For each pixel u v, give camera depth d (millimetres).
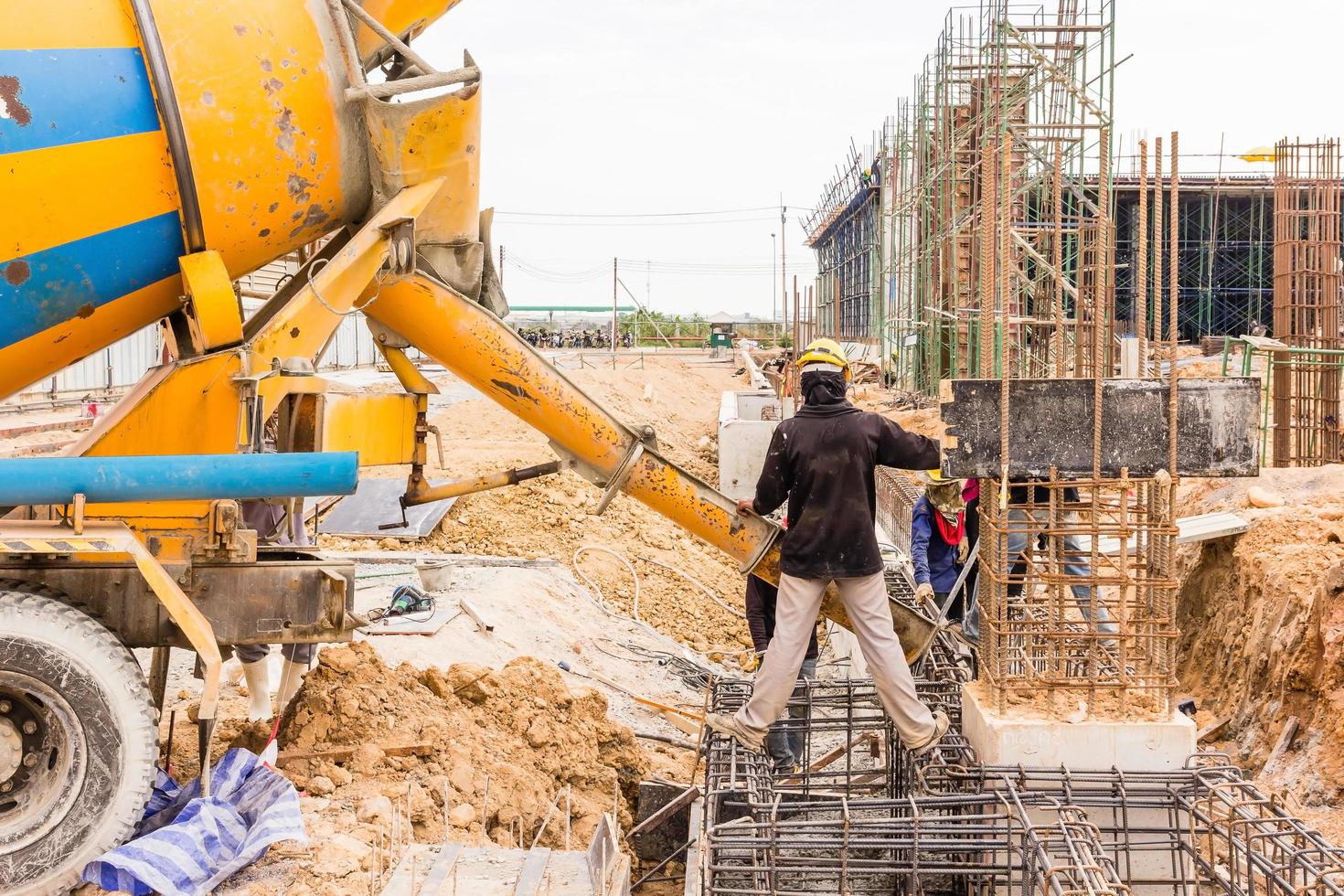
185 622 4340
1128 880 4816
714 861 4938
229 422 5016
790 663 5488
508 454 18016
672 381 36625
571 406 6402
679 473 6535
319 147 5328
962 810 5230
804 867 4711
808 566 5355
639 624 11805
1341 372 16719
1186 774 4969
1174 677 5223
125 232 4828
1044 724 5113
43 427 16609
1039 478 5387
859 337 46438
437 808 5570
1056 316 5953
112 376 20234
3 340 4820
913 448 5418
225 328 5102
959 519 7207
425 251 6184
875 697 6715
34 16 4449
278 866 4395
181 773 5551
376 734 6004
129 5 4684
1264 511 10656
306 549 5605
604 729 7336
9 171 4414
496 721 6777
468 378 6449
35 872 4105
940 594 7383
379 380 28156
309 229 5652
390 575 11055
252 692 6199
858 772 6996
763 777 5504
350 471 4312
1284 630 8609
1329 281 15164
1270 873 4328
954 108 26109
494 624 9547
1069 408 5211
